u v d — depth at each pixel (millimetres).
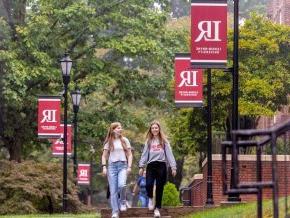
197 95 66188
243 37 108438
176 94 66312
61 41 118750
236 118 55875
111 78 117688
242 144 26859
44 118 90312
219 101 104062
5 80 108250
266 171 64938
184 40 124500
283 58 109125
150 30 121062
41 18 112750
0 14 116688
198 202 89438
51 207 89875
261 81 103125
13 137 120125
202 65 55625
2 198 86750
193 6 55812
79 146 121125
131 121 122000
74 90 113188
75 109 104375
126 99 124500
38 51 114125
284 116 121250
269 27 109688
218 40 55625
